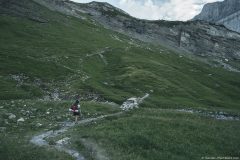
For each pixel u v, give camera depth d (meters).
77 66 102.19
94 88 79.31
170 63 159.75
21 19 145.75
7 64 84.81
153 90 90.62
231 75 187.12
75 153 32.44
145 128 41.94
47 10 179.25
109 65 116.56
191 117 54.44
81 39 148.12
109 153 32.53
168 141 38.12
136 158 31.69
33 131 41.78
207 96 104.69
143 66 119.00
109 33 196.00
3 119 45.22
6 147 31.55
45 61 96.69
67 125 45.81
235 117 64.38
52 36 136.25
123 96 76.94
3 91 65.12
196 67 172.12
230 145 40.25
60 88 77.06
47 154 30.72
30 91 69.81
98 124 45.66
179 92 94.50
